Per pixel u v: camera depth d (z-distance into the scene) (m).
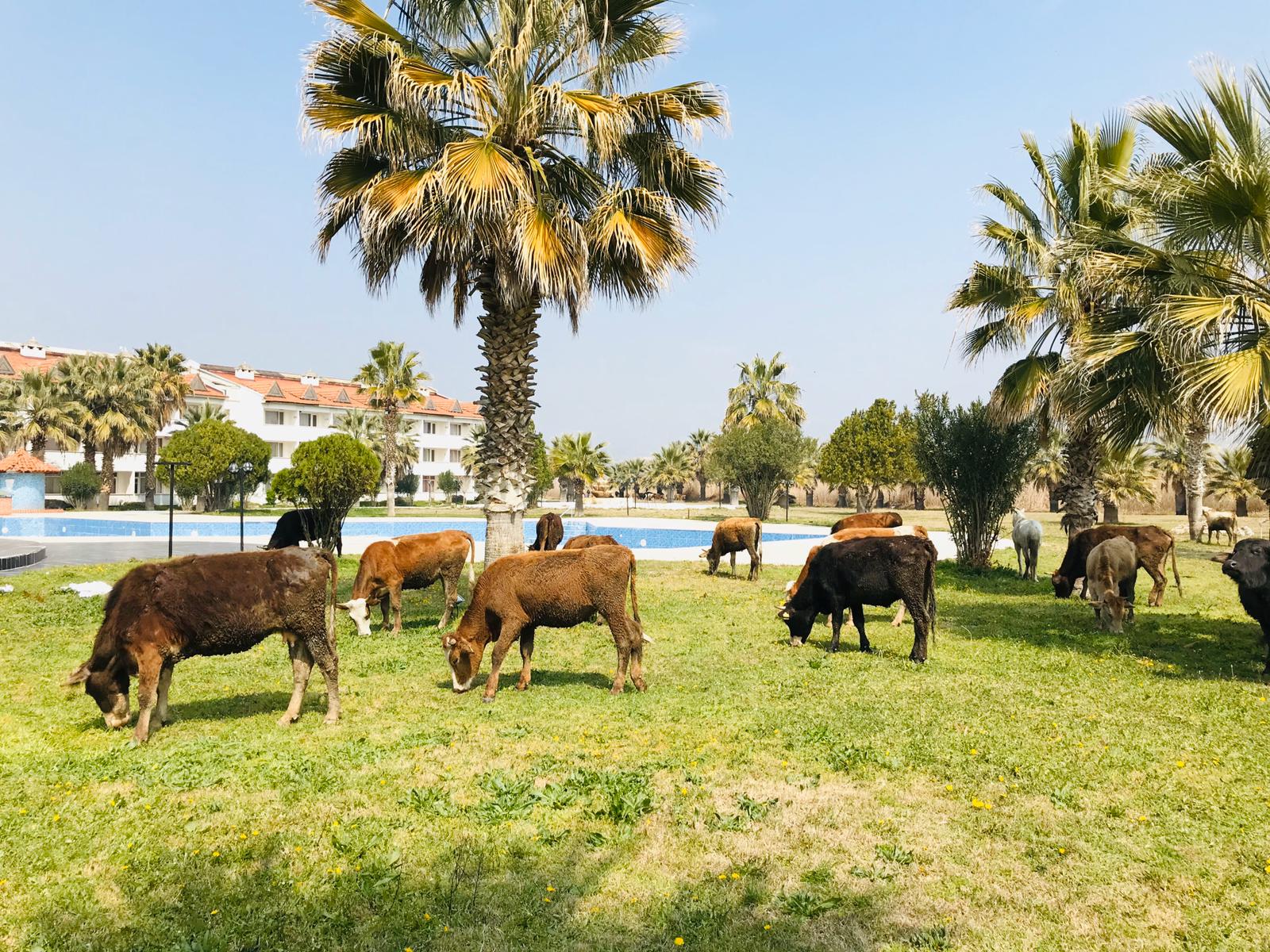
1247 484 40.38
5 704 7.24
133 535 29.84
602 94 12.43
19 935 3.59
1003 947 3.52
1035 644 10.13
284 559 6.57
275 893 3.93
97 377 41.56
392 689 7.84
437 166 11.17
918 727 6.50
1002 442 18.48
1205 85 9.47
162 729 6.54
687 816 4.79
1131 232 14.54
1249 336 9.16
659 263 11.89
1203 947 3.51
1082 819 4.77
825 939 3.58
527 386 12.95
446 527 34.78
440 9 12.29
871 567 9.33
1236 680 8.15
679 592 15.00
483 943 3.53
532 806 4.89
